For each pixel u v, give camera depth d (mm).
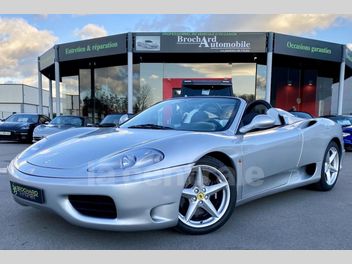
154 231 2895
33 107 63781
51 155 2807
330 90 20312
